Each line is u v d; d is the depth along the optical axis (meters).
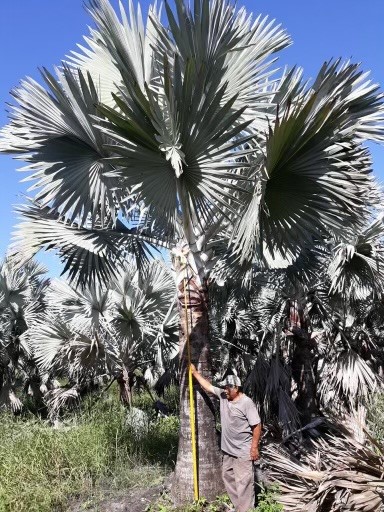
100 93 6.56
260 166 5.45
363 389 9.17
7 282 15.98
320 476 5.43
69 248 7.48
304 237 6.25
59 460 7.92
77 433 8.76
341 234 6.72
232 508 6.04
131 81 5.10
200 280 6.46
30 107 6.26
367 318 13.76
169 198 5.61
